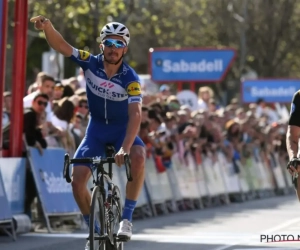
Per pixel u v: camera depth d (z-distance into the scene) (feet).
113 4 130.82
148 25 199.52
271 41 251.19
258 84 201.26
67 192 81.46
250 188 136.46
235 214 100.17
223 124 130.62
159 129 102.53
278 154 158.20
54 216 81.35
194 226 83.61
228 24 246.27
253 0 248.73
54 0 128.77
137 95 50.65
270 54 252.83
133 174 50.85
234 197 129.08
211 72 145.18
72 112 83.97
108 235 48.37
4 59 74.84
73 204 81.87
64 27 132.87
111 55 50.42
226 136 128.67
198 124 114.01
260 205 118.83
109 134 52.03
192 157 112.37
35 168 77.82
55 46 50.55
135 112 50.11
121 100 51.44
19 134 77.20
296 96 50.90
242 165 132.67
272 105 207.10
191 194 110.22
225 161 124.77
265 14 248.93
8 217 71.26
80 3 129.08
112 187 50.70
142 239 71.05
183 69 145.59
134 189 51.01
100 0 129.49
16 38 77.20
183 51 145.38
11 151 76.59
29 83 181.57
